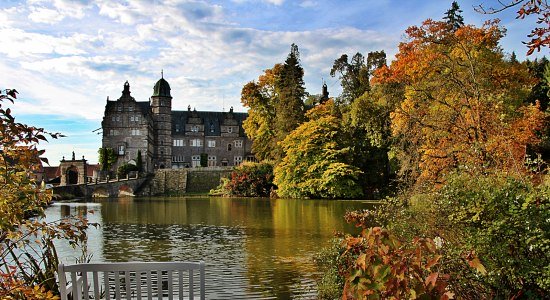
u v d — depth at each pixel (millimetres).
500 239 5773
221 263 14164
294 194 50781
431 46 23922
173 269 5180
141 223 25969
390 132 41344
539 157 9227
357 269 4062
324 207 36906
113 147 85188
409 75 24375
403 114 21797
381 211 8930
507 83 24047
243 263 14133
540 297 5590
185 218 28922
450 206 6496
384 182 48906
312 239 19031
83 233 5488
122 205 42625
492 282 5691
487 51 23500
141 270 5156
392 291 3752
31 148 4852
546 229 5621
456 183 6648
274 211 33781
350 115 49062
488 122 16953
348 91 59656
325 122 49719
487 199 6008
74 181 77812
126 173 77812
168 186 75188
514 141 16406
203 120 99438
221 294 10578
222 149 99125
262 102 61031
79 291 5676
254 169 58594
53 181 79750
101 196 65438
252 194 57625
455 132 17562
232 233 21203
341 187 47250
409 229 7453
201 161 97375
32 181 5102
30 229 5215
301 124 53594
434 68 21719
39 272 6422
